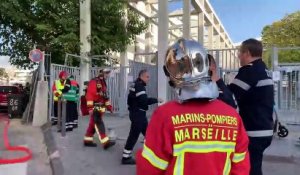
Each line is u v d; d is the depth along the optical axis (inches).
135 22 785.6
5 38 693.9
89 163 271.0
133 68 574.2
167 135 71.1
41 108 512.1
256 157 135.6
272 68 444.5
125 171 249.3
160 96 555.2
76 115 442.3
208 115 73.4
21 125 516.7
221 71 431.5
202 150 71.1
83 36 642.8
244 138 76.5
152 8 1130.7
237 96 136.9
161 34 598.2
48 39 687.7
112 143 321.4
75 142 351.3
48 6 656.4
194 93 73.3
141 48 1103.0
